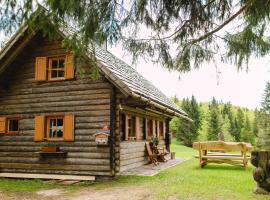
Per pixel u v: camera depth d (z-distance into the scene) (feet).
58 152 43.50
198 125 170.81
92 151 42.27
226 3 19.84
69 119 43.75
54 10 17.13
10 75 48.55
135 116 51.21
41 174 44.65
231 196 28.99
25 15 16.39
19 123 47.37
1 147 48.03
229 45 22.58
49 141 44.96
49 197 31.91
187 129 168.55
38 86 46.83
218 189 32.19
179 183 35.78
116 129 41.91
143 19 19.60
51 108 45.47
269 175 30.17
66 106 44.55
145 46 21.85
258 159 30.50
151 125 61.31
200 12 20.02
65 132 43.83
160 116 68.39
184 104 175.63
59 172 43.83
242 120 204.33
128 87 38.24
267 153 30.32
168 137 74.38
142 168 48.85
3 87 48.34
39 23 18.11
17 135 47.26
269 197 28.43
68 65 44.86
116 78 38.70
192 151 103.81
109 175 40.88
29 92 47.29
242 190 31.63
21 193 34.32
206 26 21.22
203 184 35.04
